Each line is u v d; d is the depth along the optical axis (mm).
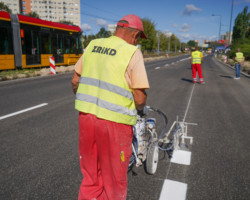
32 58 16672
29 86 10523
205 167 3426
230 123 5621
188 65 29562
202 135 4746
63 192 2770
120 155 1797
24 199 2629
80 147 1924
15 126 5039
